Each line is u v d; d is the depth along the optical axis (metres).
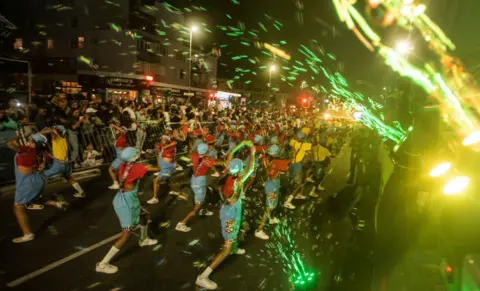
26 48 34.59
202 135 11.50
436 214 2.56
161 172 8.30
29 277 4.60
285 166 6.51
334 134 18.61
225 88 50.41
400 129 3.69
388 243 2.78
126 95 30.39
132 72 32.69
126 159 4.89
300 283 4.52
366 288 4.03
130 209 4.88
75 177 10.32
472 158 2.39
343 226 6.32
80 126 11.84
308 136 9.67
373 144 5.74
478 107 2.48
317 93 41.69
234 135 12.64
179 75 40.56
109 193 8.86
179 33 40.44
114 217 7.13
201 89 41.06
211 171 12.59
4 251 5.34
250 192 9.80
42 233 6.12
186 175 11.61
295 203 8.88
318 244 5.89
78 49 33.41
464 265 1.96
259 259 5.50
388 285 2.74
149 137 15.17
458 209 2.21
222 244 6.04
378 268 2.87
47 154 7.77
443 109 2.64
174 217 7.38
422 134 2.70
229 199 4.67
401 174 2.84
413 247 2.62
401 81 3.67
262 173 10.55
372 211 5.46
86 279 4.65
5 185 8.70
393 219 2.77
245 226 6.73
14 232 6.12
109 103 15.36
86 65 33.34
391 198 2.87
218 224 7.04
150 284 4.61
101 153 12.24
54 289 4.36
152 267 5.09
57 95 11.18
